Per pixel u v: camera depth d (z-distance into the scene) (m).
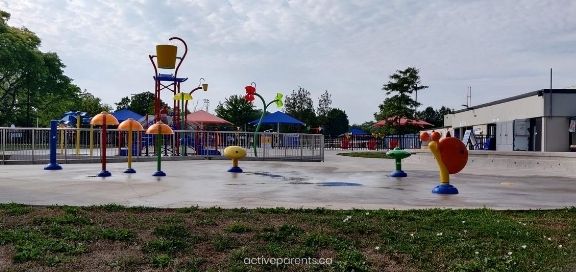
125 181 10.61
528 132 24.92
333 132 65.00
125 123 13.08
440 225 5.84
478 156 18.91
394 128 38.72
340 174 13.44
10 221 5.73
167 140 21.91
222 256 4.69
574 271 4.33
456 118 36.91
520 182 11.45
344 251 4.80
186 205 7.04
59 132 20.36
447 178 9.12
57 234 5.25
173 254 4.73
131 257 4.55
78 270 4.25
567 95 22.98
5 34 41.78
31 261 4.43
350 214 6.40
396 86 38.34
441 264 4.50
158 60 20.88
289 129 52.94
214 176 12.27
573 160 14.98
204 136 21.67
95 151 22.03
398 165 12.88
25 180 10.59
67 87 49.47
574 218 6.42
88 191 8.66
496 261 4.50
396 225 5.80
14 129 17.91
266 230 5.46
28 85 45.34
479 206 7.37
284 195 8.45
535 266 4.41
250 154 22.03
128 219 5.93
